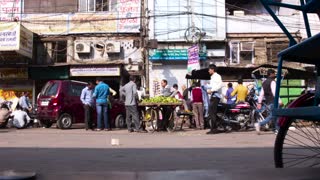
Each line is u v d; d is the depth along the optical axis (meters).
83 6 23.56
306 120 4.27
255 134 12.05
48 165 6.15
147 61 22.19
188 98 16.72
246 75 17.34
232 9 24.11
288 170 2.17
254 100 14.38
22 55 21.94
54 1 23.61
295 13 22.55
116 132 13.48
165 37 22.91
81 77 23.12
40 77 22.94
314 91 4.07
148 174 2.04
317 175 2.08
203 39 22.81
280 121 4.46
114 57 23.22
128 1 23.39
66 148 8.38
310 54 3.95
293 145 4.54
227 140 10.07
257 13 23.88
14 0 23.61
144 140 10.13
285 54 3.96
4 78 23.02
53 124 18.92
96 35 23.31
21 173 1.84
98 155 7.26
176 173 2.07
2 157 7.02
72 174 2.04
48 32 23.47
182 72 22.86
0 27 20.86
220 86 12.55
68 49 23.25
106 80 23.14
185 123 16.08
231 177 1.98
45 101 16.06
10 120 16.83
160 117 13.77
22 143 9.47
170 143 9.37
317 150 4.62
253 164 6.14
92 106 15.16
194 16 23.02
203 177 1.98
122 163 6.35
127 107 13.55
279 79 4.04
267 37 23.11
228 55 23.12
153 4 23.05
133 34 23.30
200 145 8.91
